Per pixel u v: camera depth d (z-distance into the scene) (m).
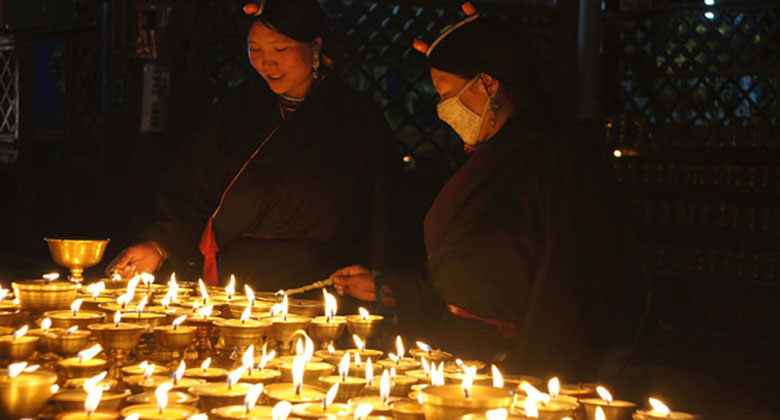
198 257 4.78
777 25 9.48
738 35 9.80
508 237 3.30
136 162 7.92
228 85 8.39
